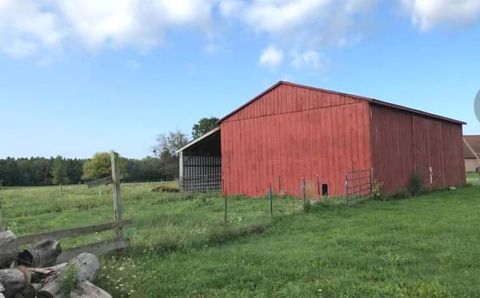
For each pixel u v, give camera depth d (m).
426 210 16.03
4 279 5.64
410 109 25.38
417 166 26.53
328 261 8.66
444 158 30.55
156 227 12.14
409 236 10.93
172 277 7.83
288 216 14.76
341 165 22.78
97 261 6.79
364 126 22.09
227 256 9.30
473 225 12.36
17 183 84.50
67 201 25.11
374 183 21.55
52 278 5.97
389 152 23.58
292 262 8.65
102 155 73.44
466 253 8.98
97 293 6.04
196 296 6.83
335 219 14.23
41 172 88.12
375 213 15.44
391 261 8.51
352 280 7.34
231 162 27.20
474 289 6.70
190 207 19.72
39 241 7.26
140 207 20.23
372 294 6.65
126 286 6.89
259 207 18.78
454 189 28.39
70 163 86.88
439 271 7.82
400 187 24.27
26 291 5.80
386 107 23.64
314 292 6.83
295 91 24.64
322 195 22.62
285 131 24.94
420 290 6.70
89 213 18.80
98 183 9.27
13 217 18.31
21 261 6.75
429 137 28.52
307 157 24.02
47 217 18.09
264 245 10.49
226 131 27.56
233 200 23.11
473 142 78.25
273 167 25.38
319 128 23.66
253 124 26.33
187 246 10.18
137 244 9.59
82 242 10.92
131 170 70.75
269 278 7.63
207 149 33.06
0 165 83.50
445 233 11.22
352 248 9.85
